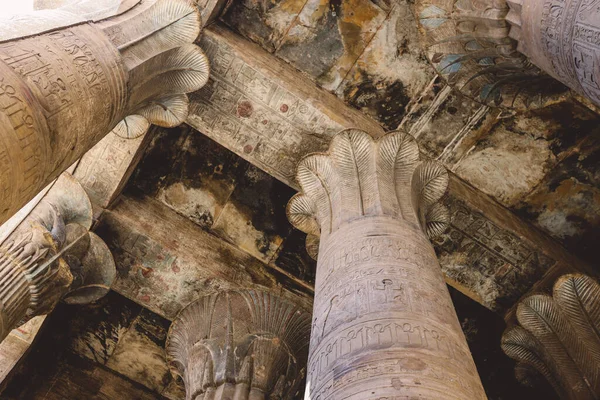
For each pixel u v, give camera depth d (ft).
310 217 22.80
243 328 25.13
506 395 32.94
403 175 21.80
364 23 26.86
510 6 20.35
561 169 29.04
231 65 25.49
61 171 17.20
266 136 26.48
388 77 27.81
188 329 26.03
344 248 17.46
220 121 26.43
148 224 28.09
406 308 14.44
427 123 28.60
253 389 22.72
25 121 14.34
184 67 22.85
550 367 26.89
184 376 24.66
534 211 30.07
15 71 14.71
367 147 21.94
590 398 24.80
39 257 21.07
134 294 28.43
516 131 28.40
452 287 32.71
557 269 28.99
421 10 23.72
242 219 30.25
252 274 29.22
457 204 28.25
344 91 28.02
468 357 13.87
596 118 27.14
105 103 18.11
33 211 23.17
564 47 16.87
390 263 16.19
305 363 25.49
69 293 25.38
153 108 23.68
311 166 22.53
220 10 26.25
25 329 27.81
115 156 27.07
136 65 19.71
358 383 12.55
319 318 15.44
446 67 25.23
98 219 27.02
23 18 17.02
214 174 30.22
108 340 31.76
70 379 30.68
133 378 32.09
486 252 29.27
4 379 26.55
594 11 15.12
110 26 19.86
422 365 12.73
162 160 29.71
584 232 30.17
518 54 22.76
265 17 26.76
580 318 25.73
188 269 28.04
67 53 16.98
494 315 32.71
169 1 21.79
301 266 30.35
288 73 26.84
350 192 20.59
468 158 29.27
